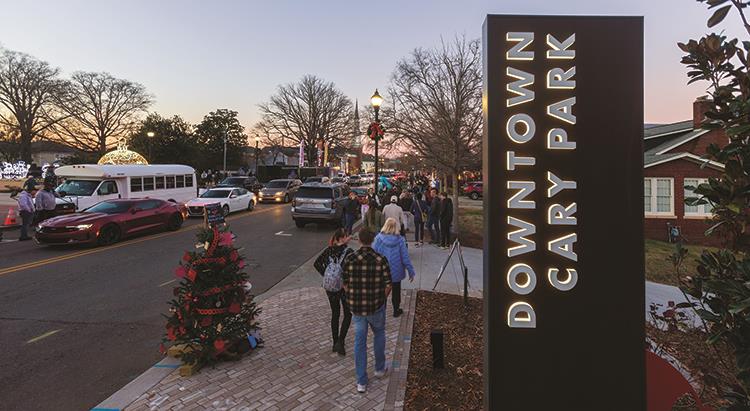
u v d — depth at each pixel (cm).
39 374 441
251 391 396
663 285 888
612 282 242
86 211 1297
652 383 297
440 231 1259
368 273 400
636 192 241
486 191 249
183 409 364
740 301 173
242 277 461
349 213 1391
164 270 902
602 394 243
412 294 719
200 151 4791
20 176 4762
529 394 246
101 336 541
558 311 244
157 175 1964
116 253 1084
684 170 1706
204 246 445
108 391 408
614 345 242
